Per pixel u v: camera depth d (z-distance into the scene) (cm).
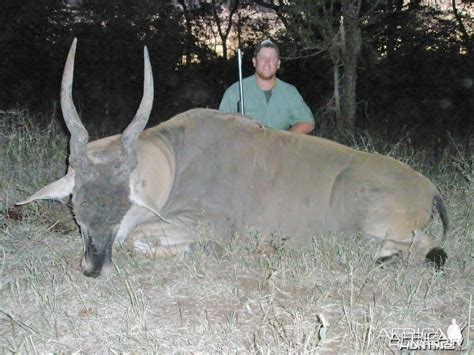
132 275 238
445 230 274
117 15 755
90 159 235
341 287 233
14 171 338
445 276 242
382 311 212
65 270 238
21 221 286
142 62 759
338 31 523
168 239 264
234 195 274
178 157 274
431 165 421
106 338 193
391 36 764
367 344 188
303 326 198
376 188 266
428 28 784
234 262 252
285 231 273
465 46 770
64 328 199
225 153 276
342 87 539
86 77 735
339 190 269
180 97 776
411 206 263
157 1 771
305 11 503
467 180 355
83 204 228
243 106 335
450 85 743
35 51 733
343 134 484
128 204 234
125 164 234
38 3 720
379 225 264
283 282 236
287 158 276
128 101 724
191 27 873
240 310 215
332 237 262
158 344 190
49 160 356
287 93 347
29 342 190
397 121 667
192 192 274
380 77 723
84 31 747
